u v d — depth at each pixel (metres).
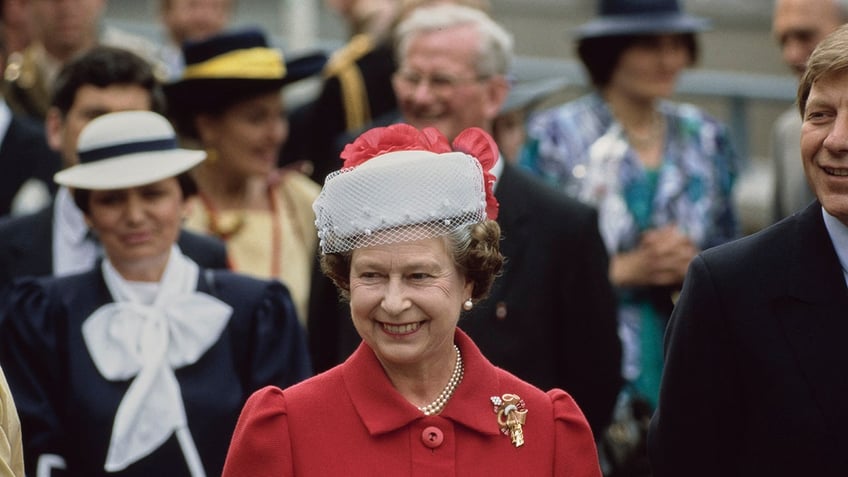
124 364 13.14
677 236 18.06
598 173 18.84
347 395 10.30
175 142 14.18
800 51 17.94
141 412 13.00
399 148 10.26
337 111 21.05
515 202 14.92
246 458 10.16
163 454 12.94
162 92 17.17
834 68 10.37
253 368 13.43
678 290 18.14
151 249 13.52
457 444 10.23
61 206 15.66
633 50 18.95
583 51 19.36
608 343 14.97
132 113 14.10
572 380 15.01
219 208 17.33
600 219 18.64
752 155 33.56
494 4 37.31
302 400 10.30
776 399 10.78
